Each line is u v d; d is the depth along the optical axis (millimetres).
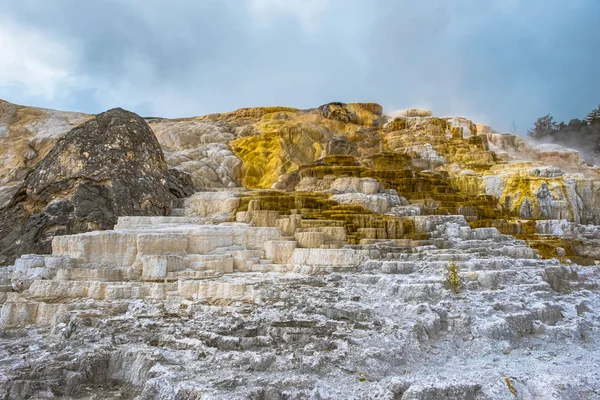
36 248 16094
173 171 20656
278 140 31281
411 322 9156
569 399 7078
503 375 7668
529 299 10734
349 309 9664
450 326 9492
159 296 11023
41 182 17594
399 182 20875
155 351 8375
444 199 20375
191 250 13273
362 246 13883
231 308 9984
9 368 8297
